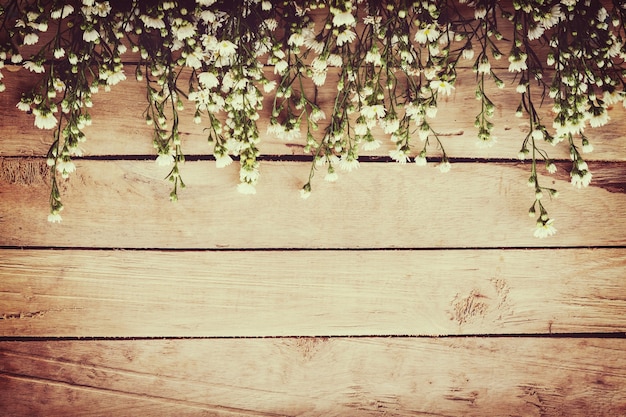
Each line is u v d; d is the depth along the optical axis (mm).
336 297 1167
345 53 1132
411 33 1138
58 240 1156
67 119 1115
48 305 1160
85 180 1153
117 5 1119
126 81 1146
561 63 1103
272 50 1089
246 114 1098
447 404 1170
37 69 1089
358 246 1164
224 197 1158
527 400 1169
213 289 1164
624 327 1162
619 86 1143
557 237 1160
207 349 1169
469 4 1127
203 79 1081
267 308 1167
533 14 1097
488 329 1166
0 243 1153
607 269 1161
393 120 1093
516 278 1163
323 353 1171
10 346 1161
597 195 1156
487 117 1151
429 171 1157
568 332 1165
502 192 1158
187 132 1149
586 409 1167
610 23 1138
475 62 1118
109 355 1166
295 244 1164
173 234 1160
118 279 1161
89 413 1168
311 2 1099
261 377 1172
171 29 1114
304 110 1107
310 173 1128
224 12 1104
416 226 1162
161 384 1168
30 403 1165
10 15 1127
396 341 1170
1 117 1142
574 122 1084
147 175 1154
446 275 1165
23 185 1149
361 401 1171
